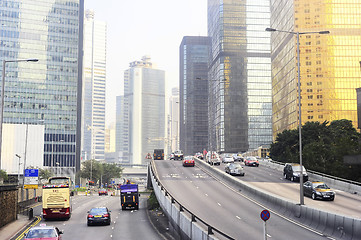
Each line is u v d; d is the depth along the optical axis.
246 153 187.50
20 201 54.34
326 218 25.61
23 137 145.62
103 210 36.22
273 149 99.12
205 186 52.72
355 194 45.22
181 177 62.00
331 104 149.25
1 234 31.16
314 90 150.38
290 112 158.12
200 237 20.19
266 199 38.88
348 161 58.44
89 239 27.83
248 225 28.20
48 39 192.75
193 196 44.12
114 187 177.88
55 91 191.25
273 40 186.50
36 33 190.50
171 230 31.06
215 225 27.88
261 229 26.66
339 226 23.69
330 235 24.28
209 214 33.00
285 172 58.31
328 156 62.91
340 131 89.56
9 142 143.75
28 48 188.00
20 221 39.91
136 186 51.84
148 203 60.38
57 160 187.12
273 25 188.75
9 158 143.25
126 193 51.47
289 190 46.56
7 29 184.75
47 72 190.88
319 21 152.62
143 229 33.22
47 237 20.58
